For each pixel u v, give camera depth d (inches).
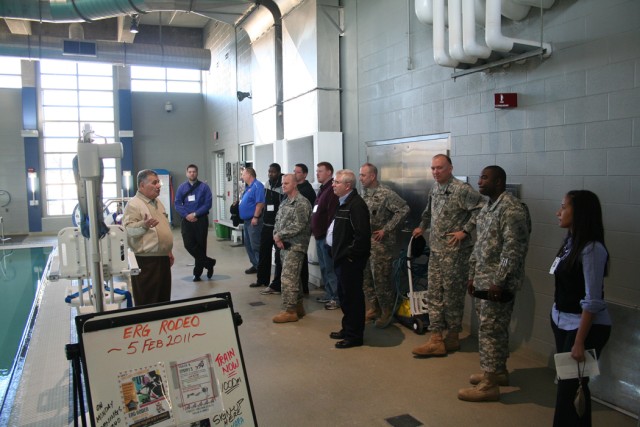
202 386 76.7
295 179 187.5
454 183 147.4
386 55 210.4
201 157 560.7
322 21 238.5
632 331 113.0
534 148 143.6
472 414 115.9
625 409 114.4
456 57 147.1
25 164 501.4
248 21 316.2
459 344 158.9
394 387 131.1
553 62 136.6
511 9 139.9
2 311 246.8
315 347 161.6
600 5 123.6
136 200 148.0
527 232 116.7
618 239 121.2
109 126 534.3
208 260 263.1
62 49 407.8
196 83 558.9
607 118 122.9
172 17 494.6
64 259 131.9
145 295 148.8
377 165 220.1
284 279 188.7
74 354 74.3
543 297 143.1
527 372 138.6
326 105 241.8
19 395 127.4
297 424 112.8
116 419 70.2
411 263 174.9
